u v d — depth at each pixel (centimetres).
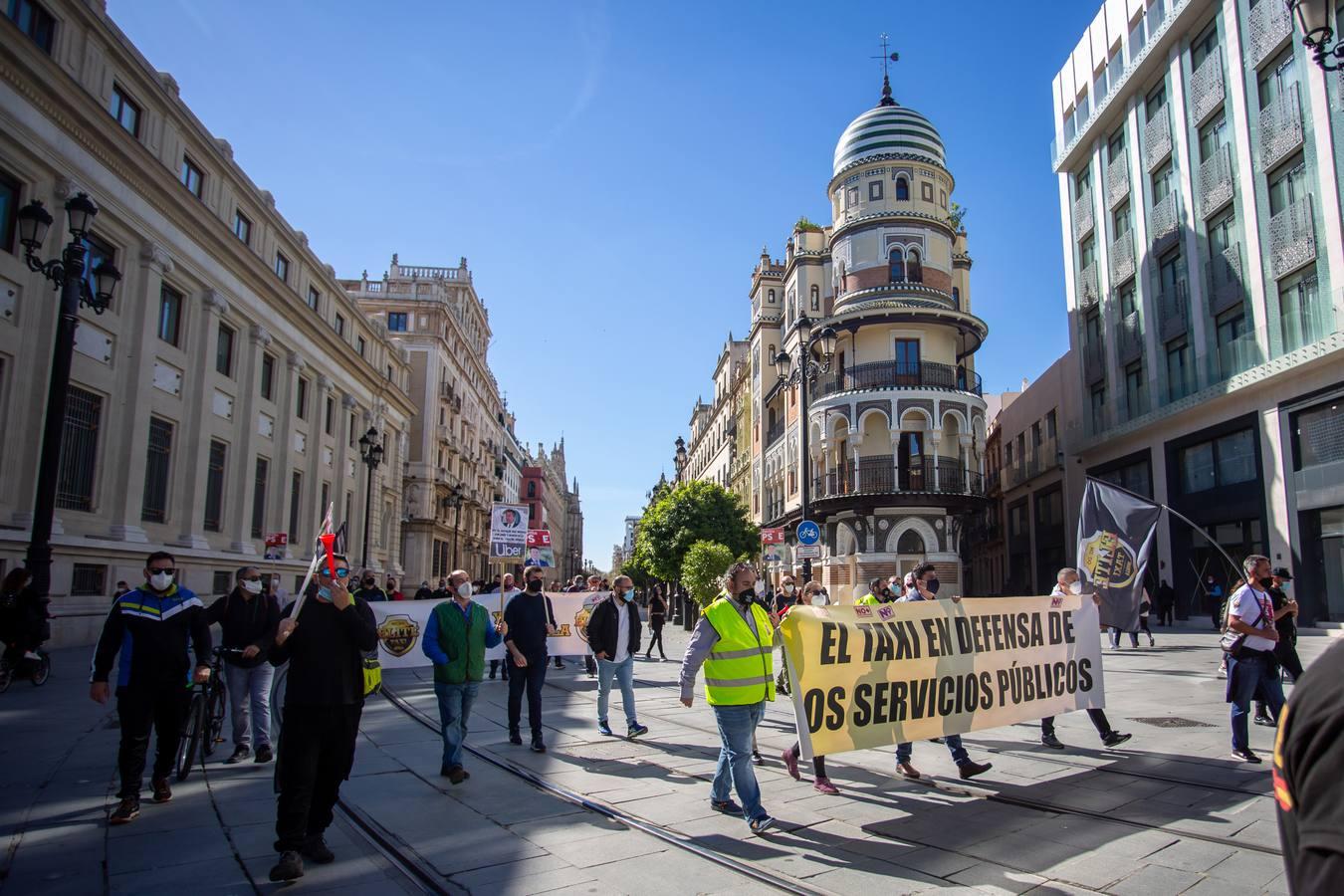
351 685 538
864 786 715
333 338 3488
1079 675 836
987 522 4928
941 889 472
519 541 1642
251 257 2677
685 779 750
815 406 3597
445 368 5700
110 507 2036
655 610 2175
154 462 2280
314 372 3406
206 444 2478
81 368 1942
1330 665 165
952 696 738
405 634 1478
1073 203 3422
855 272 3644
